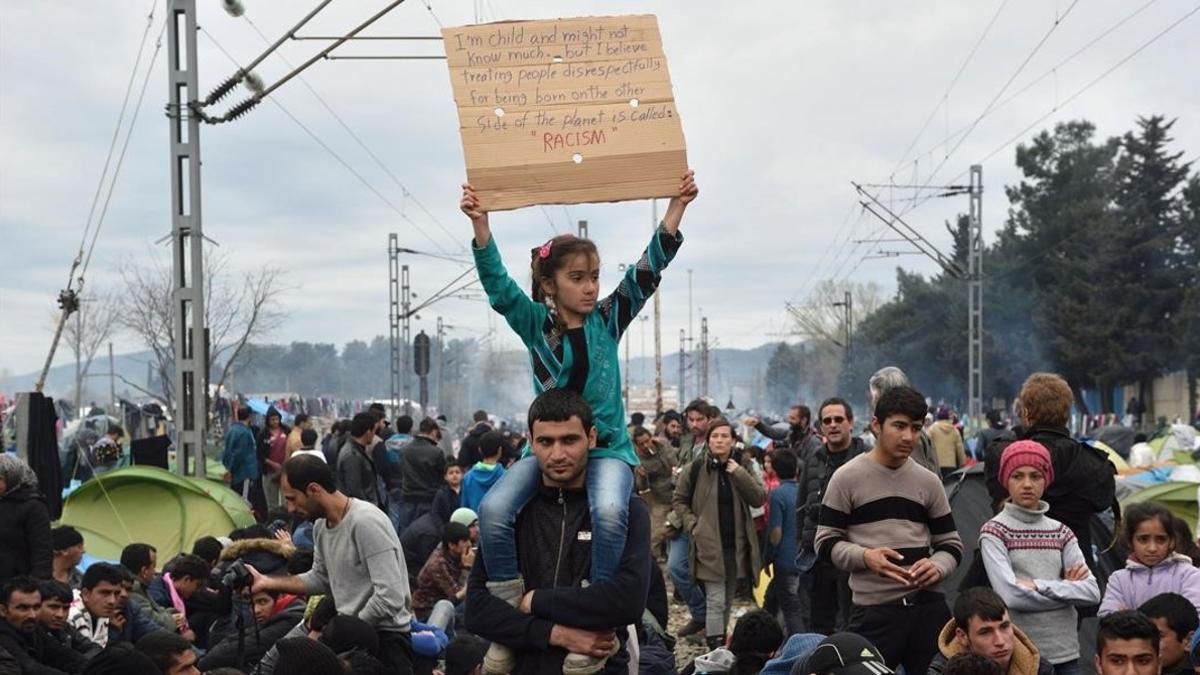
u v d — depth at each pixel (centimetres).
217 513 1556
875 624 658
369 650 671
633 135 458
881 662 524
